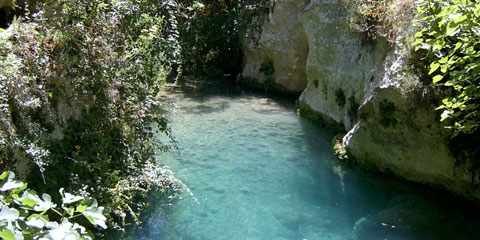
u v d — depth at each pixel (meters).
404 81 4.94
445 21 2.72
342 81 8.12
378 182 5.91
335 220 4.78
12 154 3.24
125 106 4.94
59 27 4.16
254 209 4.99
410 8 5.18
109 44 4.66
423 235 4.36
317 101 9.38
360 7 7.11
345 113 7.93
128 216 4.55
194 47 15.95
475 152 4.60
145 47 5.02
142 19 5.32
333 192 5.59
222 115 9.67
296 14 12.17
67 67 4.09
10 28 3.79
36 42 3.92
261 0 14.30
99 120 4.49
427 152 5.11
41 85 3.69
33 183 3.49
